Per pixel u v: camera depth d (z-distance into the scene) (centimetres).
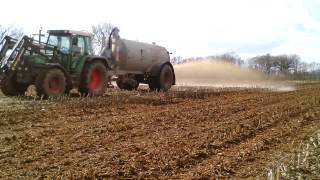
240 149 881
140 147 860
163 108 1441
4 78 1661
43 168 710
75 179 657
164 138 948
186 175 704
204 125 1117
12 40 1688
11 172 689
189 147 869
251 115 1301
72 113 1284
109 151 828
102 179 668
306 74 5275
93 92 1770
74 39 1756
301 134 1045
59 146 862
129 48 2033
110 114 1288
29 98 1650
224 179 695
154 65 2164
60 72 1641
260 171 736
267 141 956
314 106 1552
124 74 2061
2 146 859
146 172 708
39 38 1695
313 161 786
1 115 1220
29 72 1633
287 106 1532
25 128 1052
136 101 1619
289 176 694
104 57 1852
